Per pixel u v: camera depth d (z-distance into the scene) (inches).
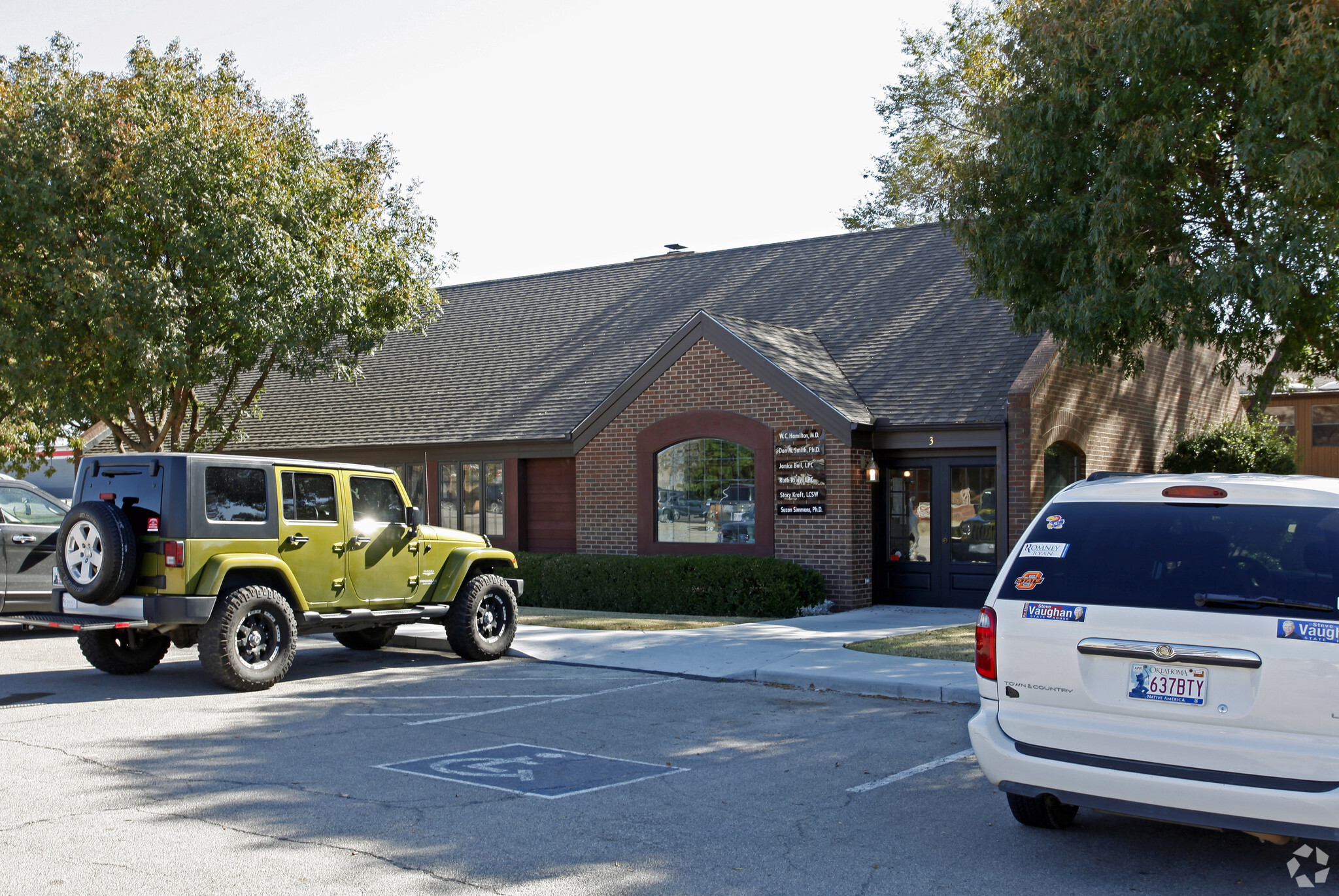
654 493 725.9
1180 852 223.9
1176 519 209.3
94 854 219.9
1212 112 491.2
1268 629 189.8
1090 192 508.1
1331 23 441.4
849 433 642.8
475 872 210.2
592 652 508.7
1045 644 211.8
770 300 854.5
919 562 671.8
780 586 631.8
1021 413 618.5
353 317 781.3
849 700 398.0
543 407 823.1
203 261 683.4
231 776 285.3
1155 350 804.0
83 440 1115.9
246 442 935.7
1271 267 444.8
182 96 714.2
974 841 230.7
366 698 403.9
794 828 239.9
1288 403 1004.6
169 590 402.0
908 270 828.0
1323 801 181.6
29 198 652.1
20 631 606.9
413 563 485.7
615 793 269.4
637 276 988.6
